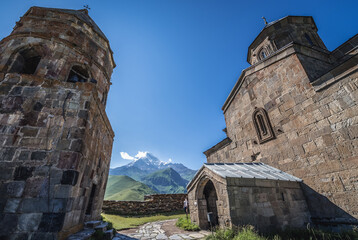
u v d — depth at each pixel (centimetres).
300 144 869
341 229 664
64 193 498
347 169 687
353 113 696
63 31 898
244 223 645
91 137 685
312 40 1282
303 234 654
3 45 816
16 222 455
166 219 1370
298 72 939
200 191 938
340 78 748
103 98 1048
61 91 666
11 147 540
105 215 1263
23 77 672
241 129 1291
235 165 966
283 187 796
